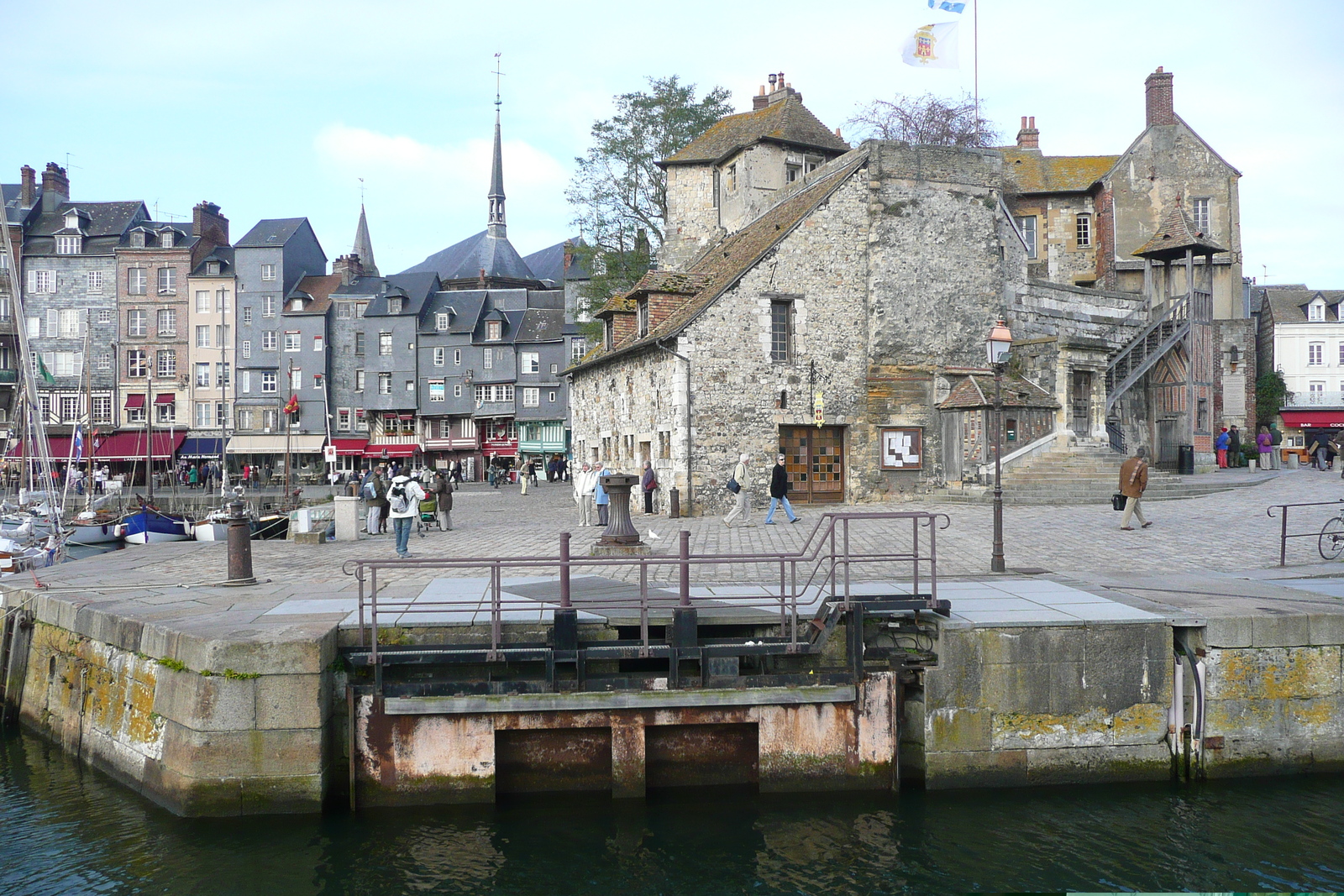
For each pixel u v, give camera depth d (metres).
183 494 43.09
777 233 24.67
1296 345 53.41
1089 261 38.06
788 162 31.62
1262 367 55.84
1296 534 13.40
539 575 12.66
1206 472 27.62
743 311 23.75
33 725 11.68
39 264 57.28
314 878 7.35
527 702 8.54
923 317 24.97
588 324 38.53
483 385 59.72
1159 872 7.33
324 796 8.38
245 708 8.20
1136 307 30.25
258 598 10.95
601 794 9.01
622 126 37.47
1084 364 25.14
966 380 24.45
